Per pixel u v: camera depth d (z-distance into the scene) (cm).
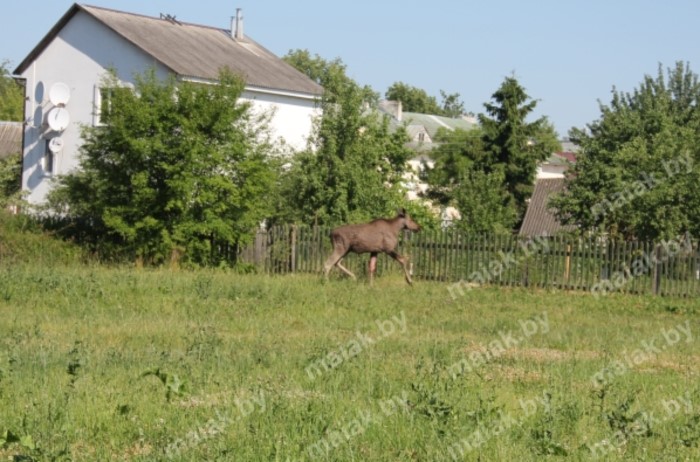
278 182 5291
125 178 4475
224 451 1336
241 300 3181
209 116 4438
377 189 5450
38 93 7138
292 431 1452
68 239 4594
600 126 4972
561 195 4712
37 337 2347
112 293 3203
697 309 3578
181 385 1688
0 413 1538
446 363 2116
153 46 6631
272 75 7069
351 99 5541
